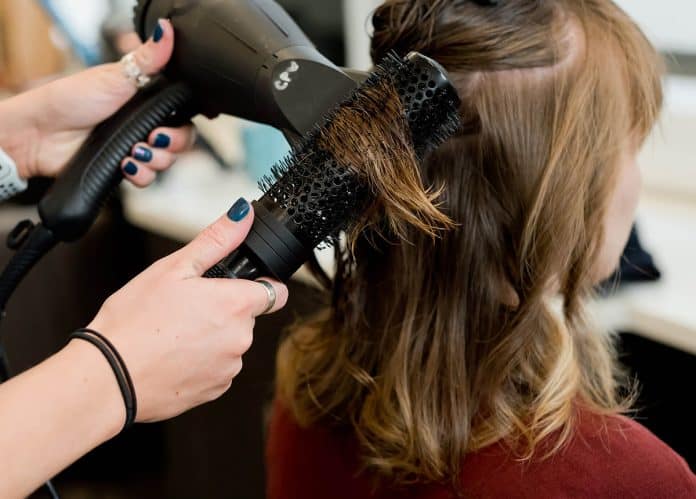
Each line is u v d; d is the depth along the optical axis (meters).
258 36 0.62
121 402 0.47
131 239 1.62
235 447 1.51
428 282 0.65
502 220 0.62
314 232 0.52
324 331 0.77
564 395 0.61
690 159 1.32
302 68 0.59
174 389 0.49
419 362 0.65
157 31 0.68
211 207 1.46
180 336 0.48
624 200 0.67
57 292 1.57
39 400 0.45
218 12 0.65
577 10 0.61
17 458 0.44
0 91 1.87
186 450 1.66
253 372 1.40
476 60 0.59
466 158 0.61
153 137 0.74
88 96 0.76
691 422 1.10
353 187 0.52
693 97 1.36
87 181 0.73
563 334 0.64
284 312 1.27
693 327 0.92
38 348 1.58
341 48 1.63
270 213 0.52
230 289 0.50
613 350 0.94
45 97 0.77
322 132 0.52
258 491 1.48
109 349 0.47
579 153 0.60
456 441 0.62
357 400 0.72
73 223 0.73
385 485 0.67
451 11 0.60
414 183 0.51
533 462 0.59
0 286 0.74
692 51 1.36
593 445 0.59
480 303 0.64
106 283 1.62
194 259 0.51
